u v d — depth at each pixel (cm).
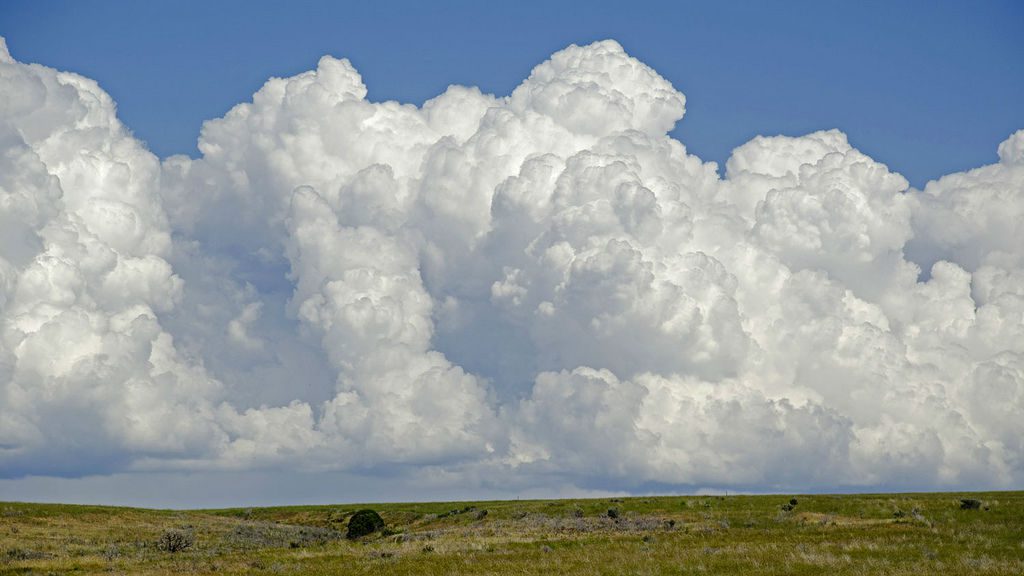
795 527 7144
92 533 8319
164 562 5844
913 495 8906
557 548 6206
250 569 5362
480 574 4838
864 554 5159
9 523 8519
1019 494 8694
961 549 5275
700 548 5700
